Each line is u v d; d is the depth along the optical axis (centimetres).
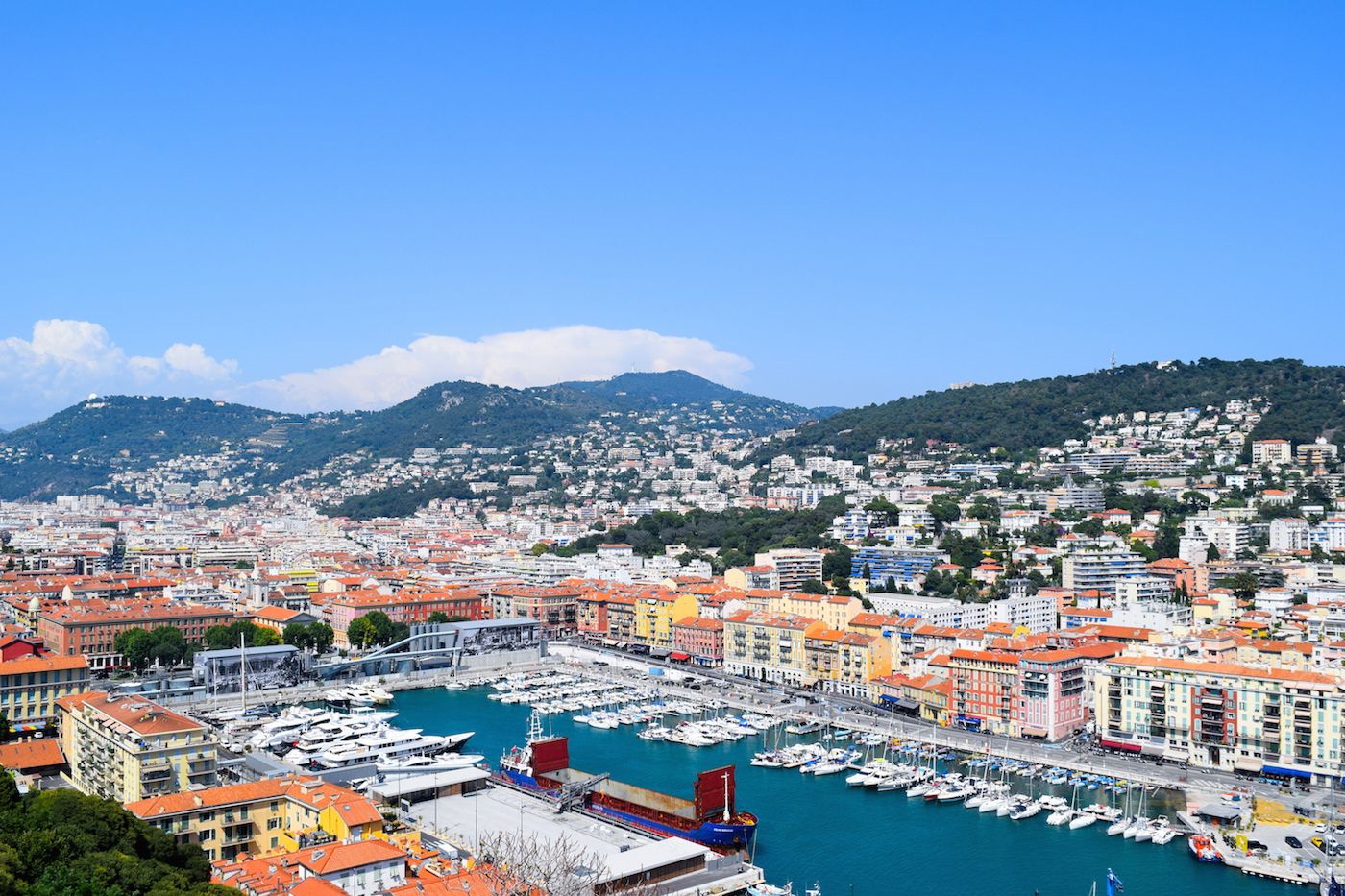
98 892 18525
